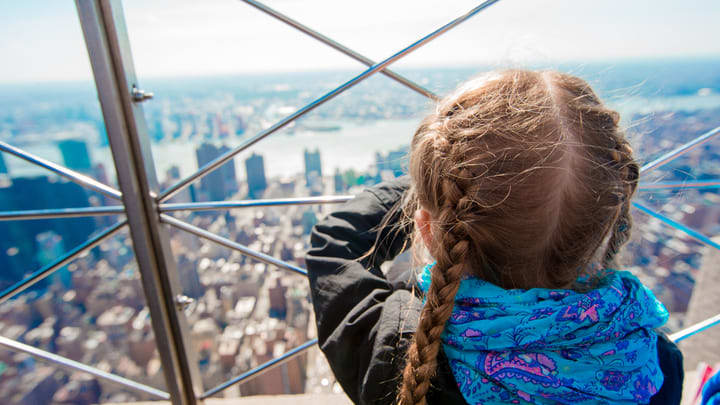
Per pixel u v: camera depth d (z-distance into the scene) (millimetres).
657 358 324
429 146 319
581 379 298
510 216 296
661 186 533
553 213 298
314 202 586
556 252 311
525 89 316
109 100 512
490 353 312
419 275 377
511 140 294
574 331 305
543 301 308
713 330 947
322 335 375
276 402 801
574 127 303
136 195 559
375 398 331
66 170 551
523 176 291
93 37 485
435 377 331
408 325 335
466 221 297
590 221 305
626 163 314
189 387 689
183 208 586
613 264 349
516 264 314
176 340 658
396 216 425
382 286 374
